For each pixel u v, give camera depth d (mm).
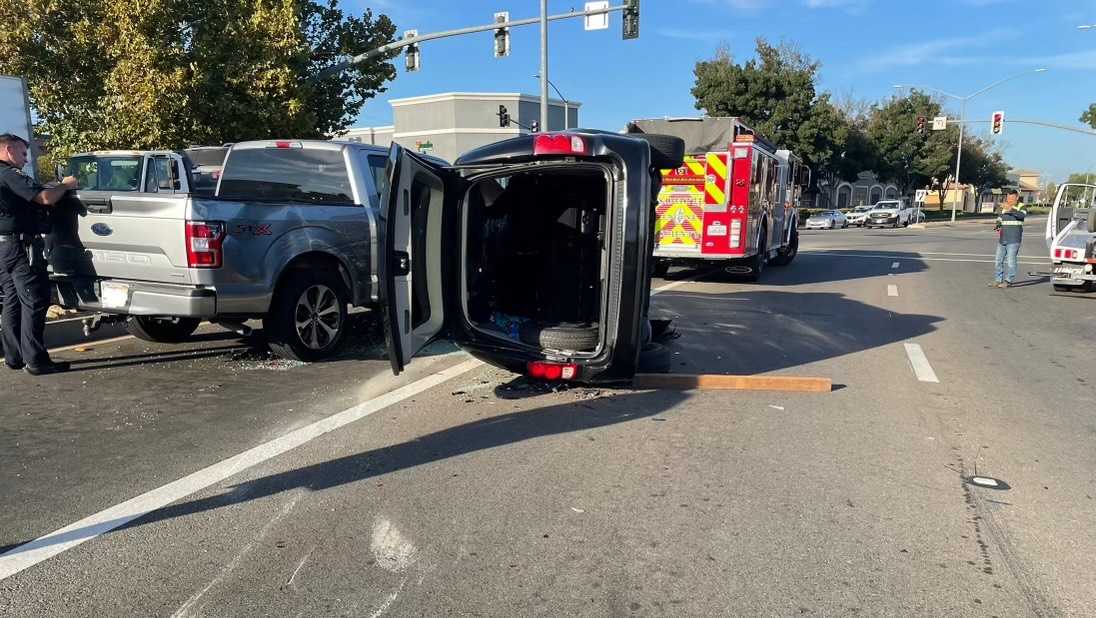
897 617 2949
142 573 3232
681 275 15789
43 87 13688
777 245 17016
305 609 2965
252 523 3709
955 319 10461
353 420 5359
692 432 5176
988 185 84812
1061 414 5789
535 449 4793
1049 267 18719
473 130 57719
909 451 4867
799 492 4156
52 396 5938
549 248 6457
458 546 3488
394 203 4727
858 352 8062
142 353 7547
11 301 6559
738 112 49375
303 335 7105
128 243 6387
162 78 12992
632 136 5555
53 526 3662
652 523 3744
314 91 16828
